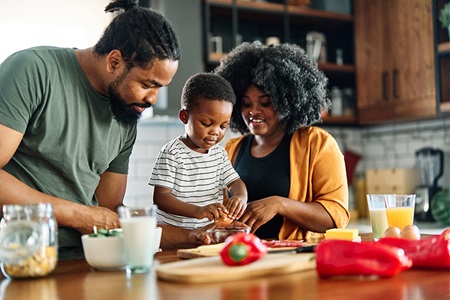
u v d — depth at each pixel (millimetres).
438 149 3545
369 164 4129
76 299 934
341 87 4039
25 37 3186
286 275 1104
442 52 3264
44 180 1545
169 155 1826
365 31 3732
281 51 2096
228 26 3650
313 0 3799
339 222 1842
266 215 1725
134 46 1429
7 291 1014
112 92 1500
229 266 1111
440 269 1145
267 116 1979
